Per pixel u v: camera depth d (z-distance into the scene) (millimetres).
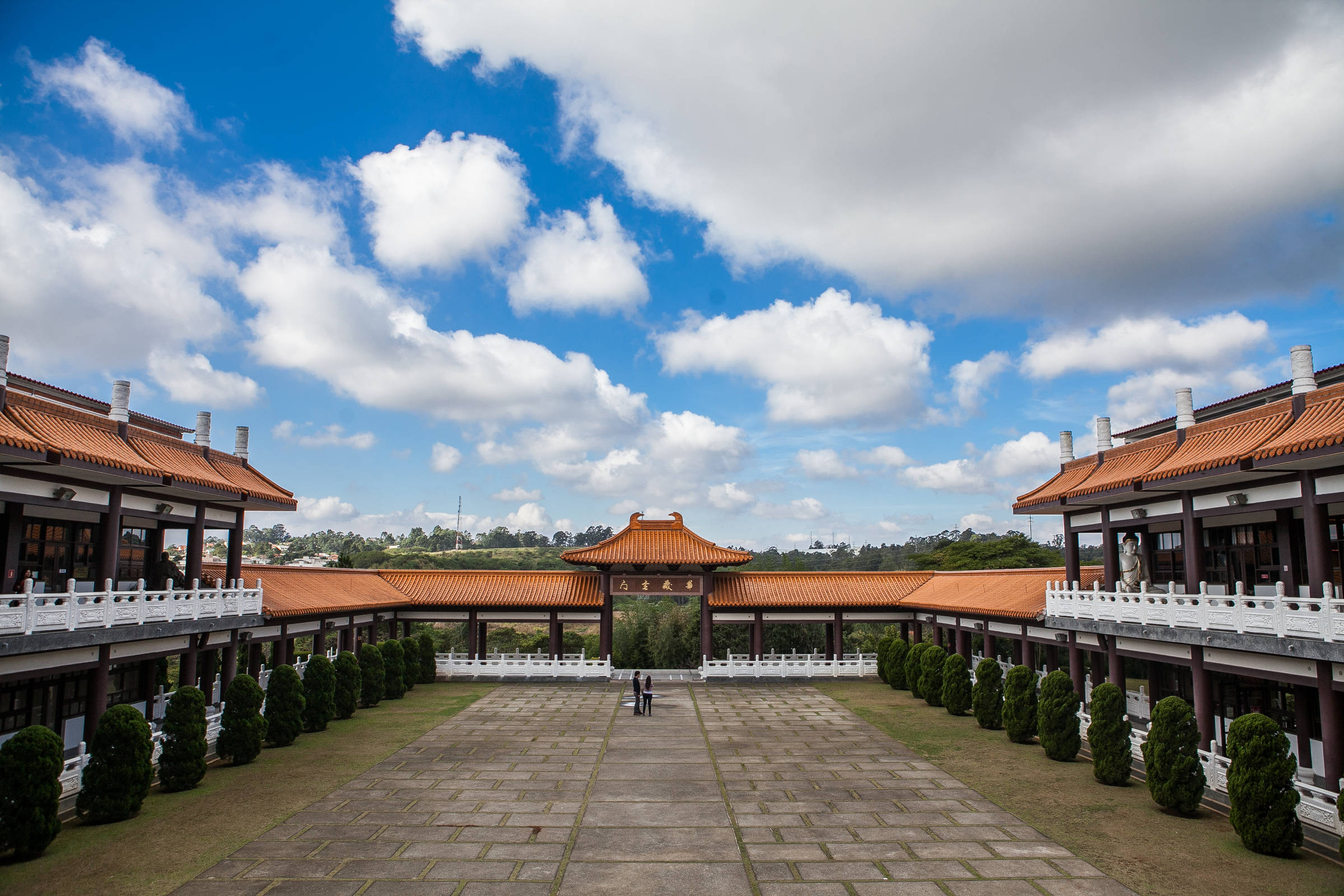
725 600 42906
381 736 27734
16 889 14242
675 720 31031
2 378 19359
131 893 14133
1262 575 23016
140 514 23969
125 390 23688
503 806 19672
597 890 14594
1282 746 16328
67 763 19406
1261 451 18500
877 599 43312
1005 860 16078
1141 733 23766
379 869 15445
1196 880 14938
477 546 166875
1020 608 31328
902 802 20156
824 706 34188
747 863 15945
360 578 41438
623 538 44094
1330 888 14516
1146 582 24797
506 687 39156
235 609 26750
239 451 30172
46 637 18281
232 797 20141
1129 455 27062
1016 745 26688
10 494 18922
